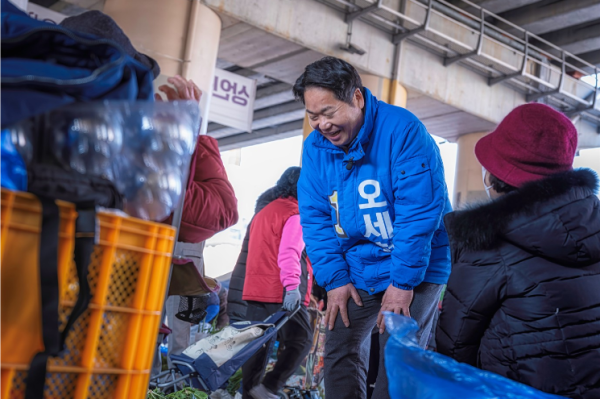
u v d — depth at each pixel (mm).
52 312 1087
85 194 1171
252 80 10633
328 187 2646
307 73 2422
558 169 1883
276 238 4016
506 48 12359
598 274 1779
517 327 1776
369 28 10625
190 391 3648
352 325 2670
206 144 2910
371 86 10711
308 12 9914
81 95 1198
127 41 1735
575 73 14320
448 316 1892
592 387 1702
